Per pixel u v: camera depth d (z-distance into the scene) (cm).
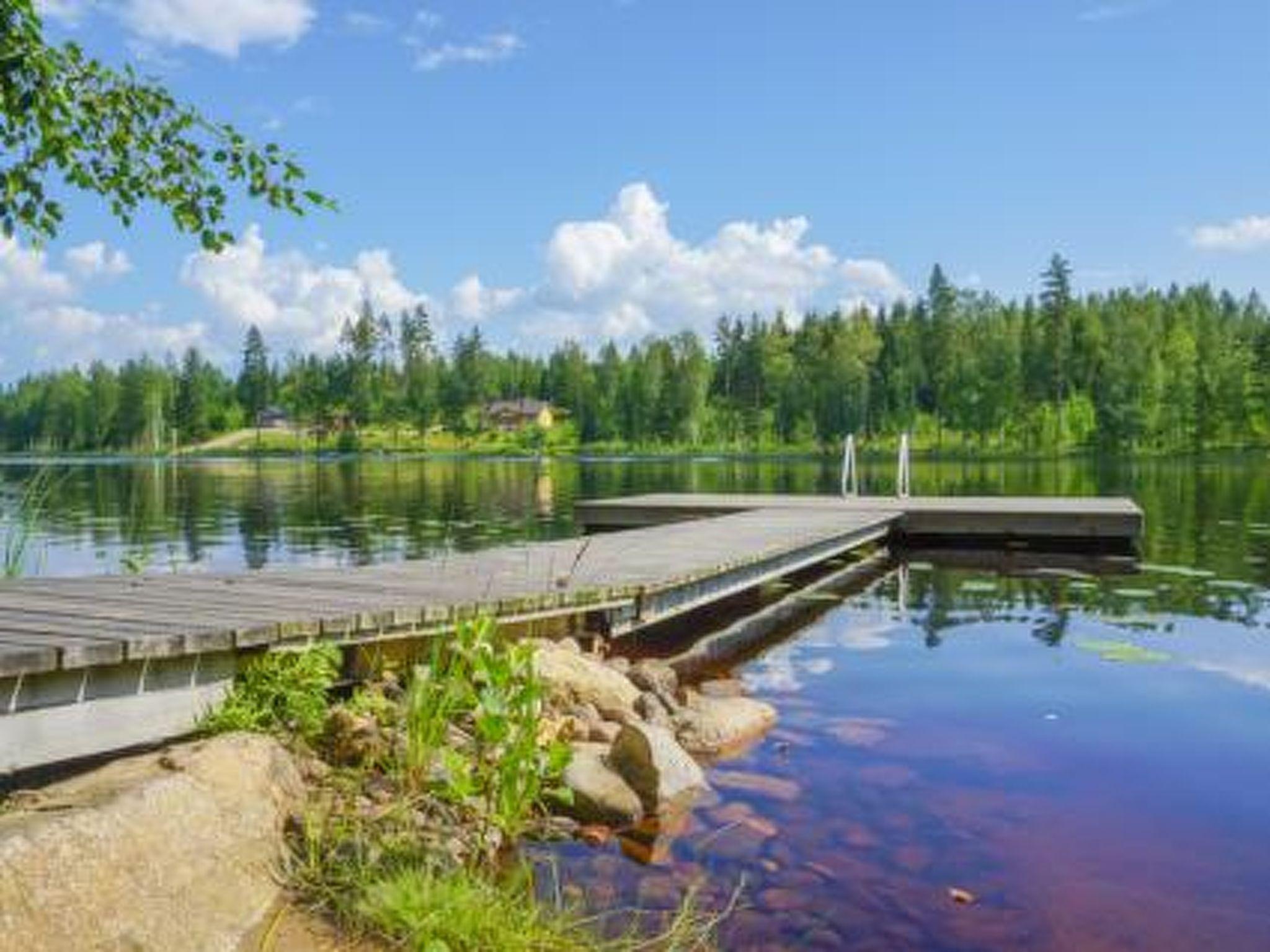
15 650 438
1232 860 446
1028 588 1227
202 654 511
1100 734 631
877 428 8275
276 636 536
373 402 9988
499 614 668
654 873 429
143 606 593
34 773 452
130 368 11156
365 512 2433
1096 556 1532
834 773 556
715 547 1077
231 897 338
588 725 577
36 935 281
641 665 746
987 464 5738
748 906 400
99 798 345
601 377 10469
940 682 765
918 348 8350
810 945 371
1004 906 403
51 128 442
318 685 532
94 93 470
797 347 8988
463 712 548
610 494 3084
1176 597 1145
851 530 1361
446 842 417
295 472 5375
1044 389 7338
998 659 841
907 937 378
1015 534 1653
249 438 11225
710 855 448
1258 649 873
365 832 398
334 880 365
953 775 554
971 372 7581
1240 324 9288
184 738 504
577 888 412
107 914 300
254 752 422
